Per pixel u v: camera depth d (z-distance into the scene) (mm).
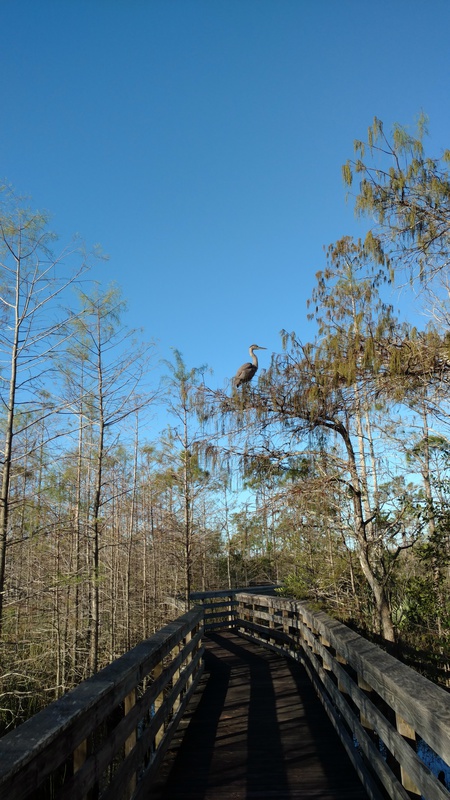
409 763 2729
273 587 15258
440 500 7965
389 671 3338
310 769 4551
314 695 7008
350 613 8430
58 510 11820
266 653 10469
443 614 8086
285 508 6832
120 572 17375
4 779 1733
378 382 5949
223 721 6020
